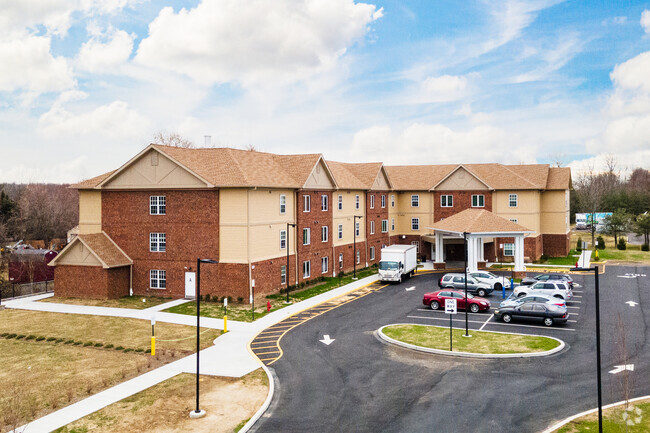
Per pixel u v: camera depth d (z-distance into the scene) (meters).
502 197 61.16
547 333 28.72
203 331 30.27
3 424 17.62
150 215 40.97
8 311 36.38
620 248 70.81
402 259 47.38
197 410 18.44
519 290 37.91
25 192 97.50
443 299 35.59
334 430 17.06
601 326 30.02
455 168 62.81
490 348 25.72
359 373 22.66
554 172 65.06
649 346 25.75
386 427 17.20
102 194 42.94
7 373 23.36
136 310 36.06
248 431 17.08
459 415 18.00
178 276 40.09
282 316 33.91
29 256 51.34
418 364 23.75
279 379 22.11
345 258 54.00
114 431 17.11
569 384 20.77
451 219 55.31
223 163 40.28
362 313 34.78
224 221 38.34
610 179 140.62
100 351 26.67
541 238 63.19
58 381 22.16
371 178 59.53
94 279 40.06
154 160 40.41
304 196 45.91
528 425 17.06
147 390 20.91
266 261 39.97
